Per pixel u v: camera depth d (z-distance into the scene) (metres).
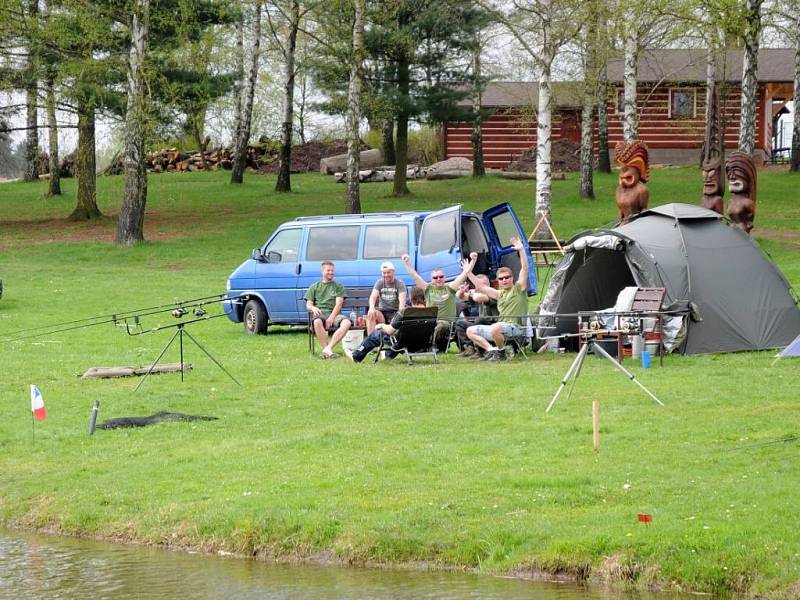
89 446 15.43
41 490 13.65
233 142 76.25
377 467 13.54
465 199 55.91
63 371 21.02
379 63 56.88
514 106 65.38
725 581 9.84
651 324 20.80
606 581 10.27
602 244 21.73
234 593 10.55
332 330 23.12
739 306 21.48
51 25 45.12
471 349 21.80
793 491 11.45
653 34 49.50
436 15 53.16
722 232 22.20
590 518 11.21
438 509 11.83
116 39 46.75
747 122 42.00
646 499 11.63
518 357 21.62
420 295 21.30
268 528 11.84
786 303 21.91
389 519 11.66
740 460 12.84
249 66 64.25
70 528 12.68
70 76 45.66
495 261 25.05
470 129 71.12
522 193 57.38
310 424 16.19
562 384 16.17
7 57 47.94
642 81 68.25
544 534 10.98
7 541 12.46
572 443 14.13
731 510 11.02
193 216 53.47
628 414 15.61
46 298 32.59
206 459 14.41
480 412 16.30
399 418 16.27
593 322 21.31
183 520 12.34
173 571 11.27
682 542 10.31
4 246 46.88
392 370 20.25
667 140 69.44
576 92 57.81
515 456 13.73
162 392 18.73
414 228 25.27
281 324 26.31
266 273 26.20
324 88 56.62
